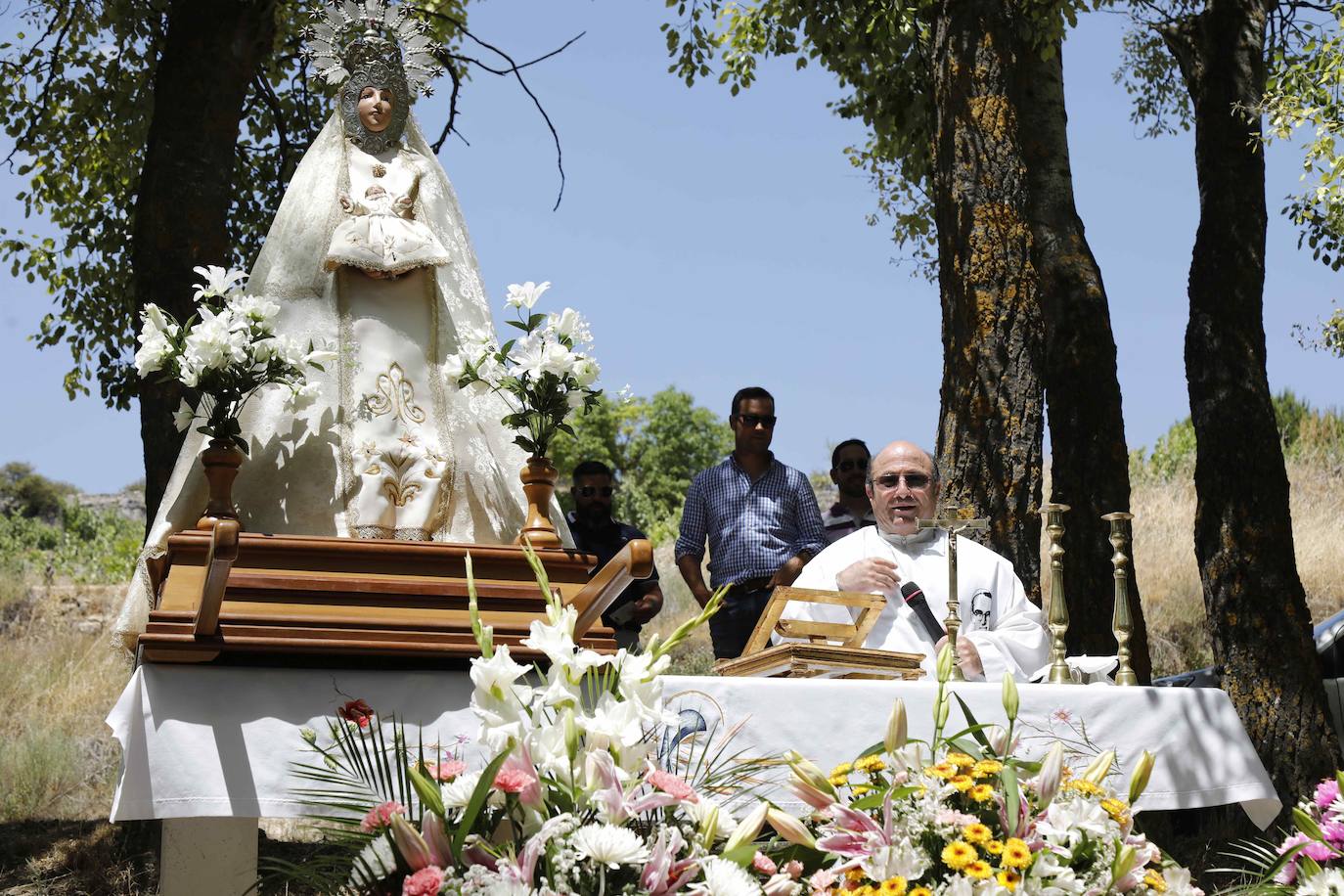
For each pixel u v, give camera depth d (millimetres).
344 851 2920
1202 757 4312
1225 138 9250
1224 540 8570
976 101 8109
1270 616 8375
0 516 33531
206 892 4336
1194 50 9547
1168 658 13789
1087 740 4164
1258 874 3811
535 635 2789
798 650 4156
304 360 4262
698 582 7227
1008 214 7992
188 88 8398
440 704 3688
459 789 2703
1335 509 18859
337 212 4742
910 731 3967
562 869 2514
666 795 2662
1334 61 8242
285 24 10008
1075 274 9438
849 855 2719
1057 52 9773
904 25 9945
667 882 2586
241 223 11203
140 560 4281
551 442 4523
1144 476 22656
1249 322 8930
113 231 10922
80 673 13562
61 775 10133
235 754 3506
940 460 7883
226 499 3943
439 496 4500
